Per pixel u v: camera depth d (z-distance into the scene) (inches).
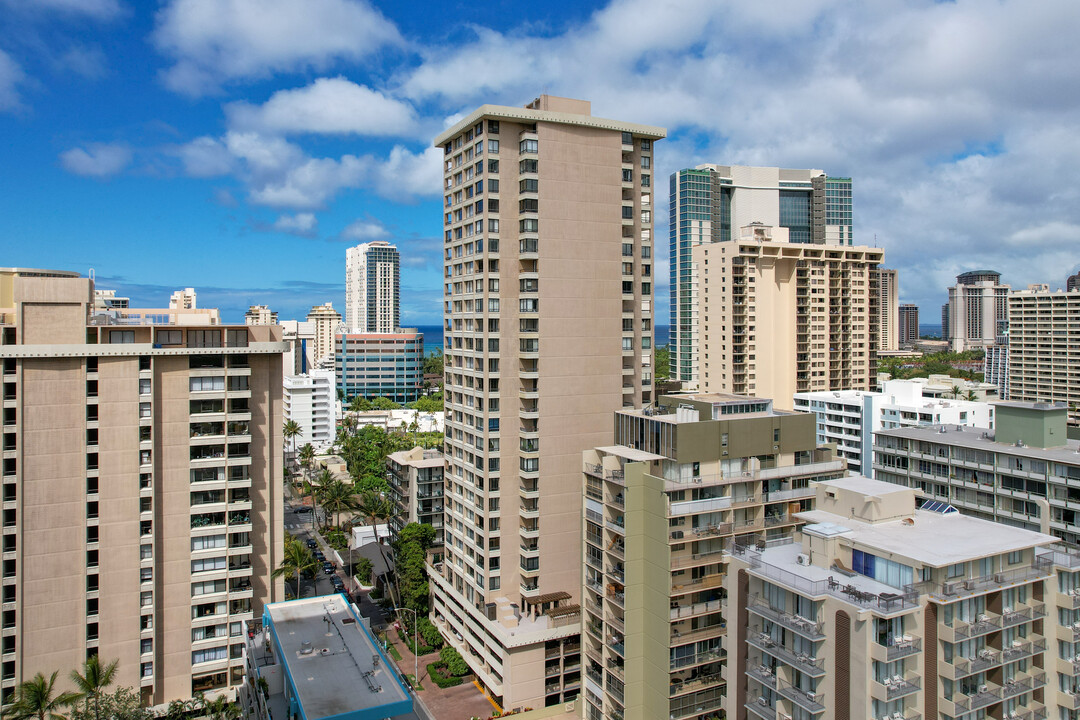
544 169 3614.7
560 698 3403.1
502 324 3595.0
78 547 3196.4
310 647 2893.7
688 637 2760.8
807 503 3073.3
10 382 3095.5
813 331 7736.2
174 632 3408.0
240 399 3555.6
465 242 3809.1
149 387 3312.0
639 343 3932.1
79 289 3238.2
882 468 4020.7
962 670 1983.3
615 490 2970.0
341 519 6476.4
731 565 2372.0
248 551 3543.3
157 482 3341.5
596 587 3051.2
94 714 2854.3
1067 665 2175.2
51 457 3149.6
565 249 3671.3
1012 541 2149.4
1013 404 3528.5
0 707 3034.0
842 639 1973.4
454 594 3924.7
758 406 3324.3
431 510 4589.1
